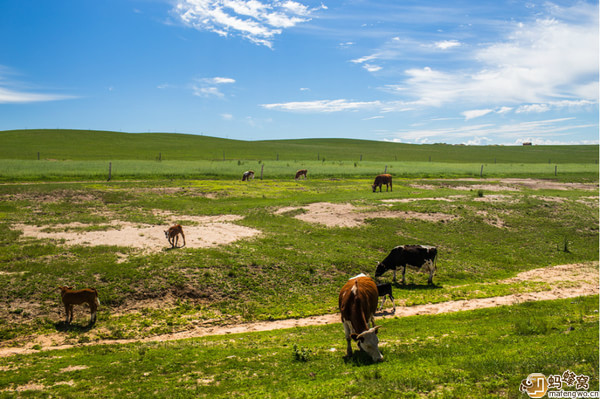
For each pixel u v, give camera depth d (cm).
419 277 2127
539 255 2561
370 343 945
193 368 997
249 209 3278
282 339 1259
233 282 1783
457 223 3014
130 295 1596
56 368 1020
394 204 3422
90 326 1405
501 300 1770
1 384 909
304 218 3033
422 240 2670
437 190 4441
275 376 903
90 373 978
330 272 2019
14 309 1433
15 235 2192
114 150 10794
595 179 6081
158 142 13562
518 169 7788
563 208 3478
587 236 2944
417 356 969
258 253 2112
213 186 4400
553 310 1488
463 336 1178
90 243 2102
